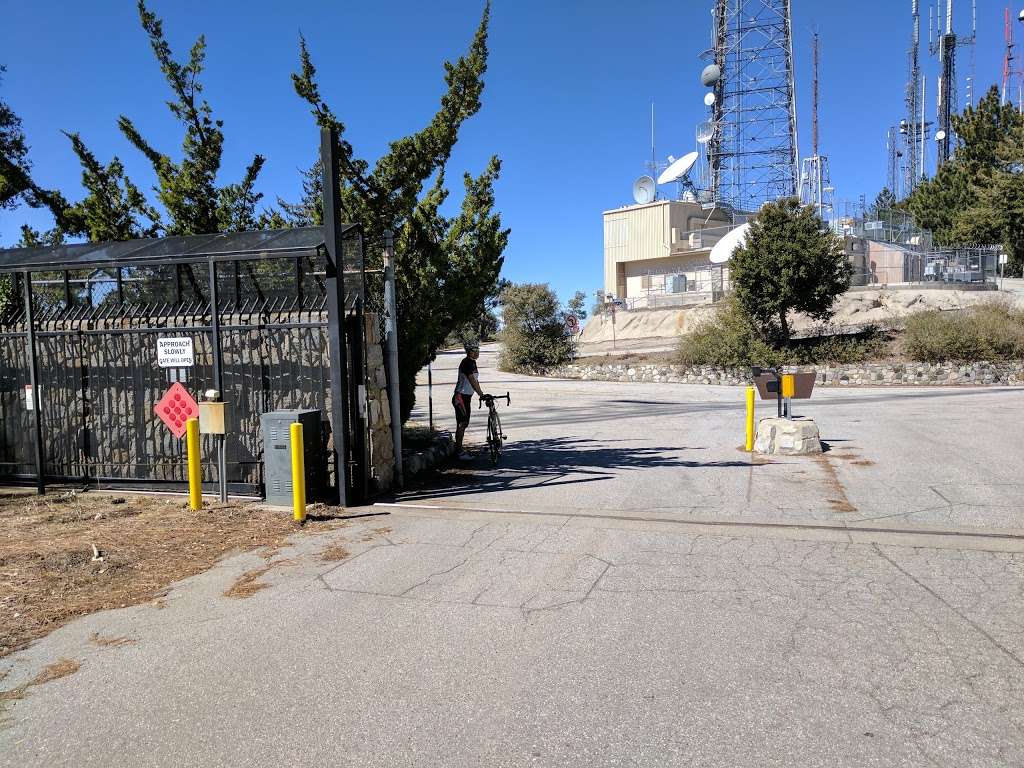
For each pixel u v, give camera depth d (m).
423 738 3.17
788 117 46.75
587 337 43.62
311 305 9.32
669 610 4.65
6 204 12.62
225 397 8.51
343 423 7.70
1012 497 7.81
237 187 11.58
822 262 25.30
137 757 3.09
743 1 47.91
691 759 2.95
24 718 3.45
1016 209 35.34
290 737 3.21
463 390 11.19
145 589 5.26
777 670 3.76
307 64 9.62
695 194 49.66
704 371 27.66
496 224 10.67
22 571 5.63
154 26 10.36
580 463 10.62
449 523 7.07
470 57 9.99
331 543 6.41
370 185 9.90
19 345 9.02
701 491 8.45
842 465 9.96
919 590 4.96
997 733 3.12
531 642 4.18
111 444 8.80
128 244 8.90
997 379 23.64
